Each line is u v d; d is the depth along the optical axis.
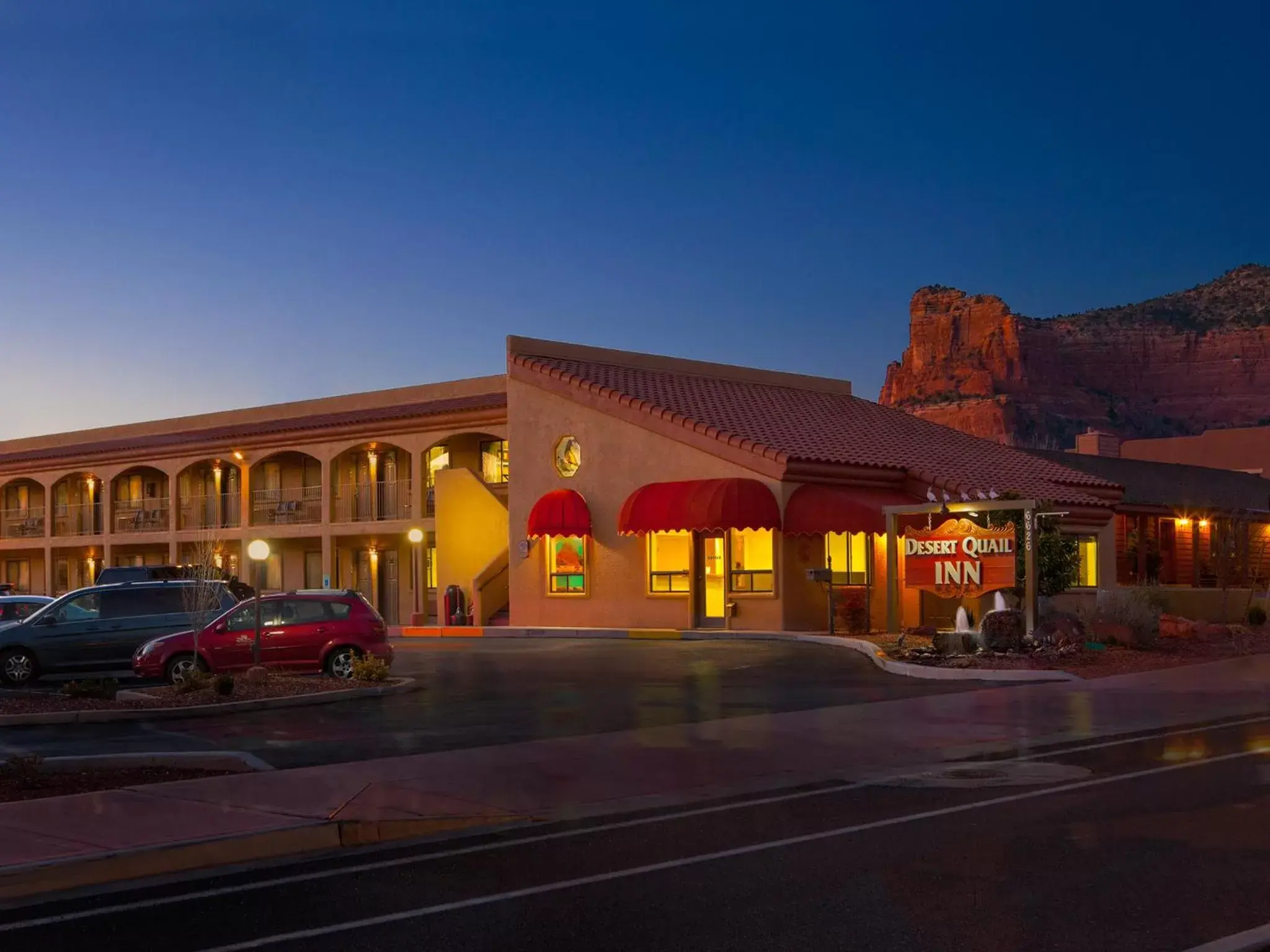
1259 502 54.81
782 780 12.60
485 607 37.47
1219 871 8.39
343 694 19.94
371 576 45.56
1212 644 25.38
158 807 11.16
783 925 7.51
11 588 41.56
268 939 7.58
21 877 8.88
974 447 39.44
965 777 12.47
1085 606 25.67
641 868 9.08
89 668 24.33
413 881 8.94
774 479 31.03
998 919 7.48
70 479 53.41
